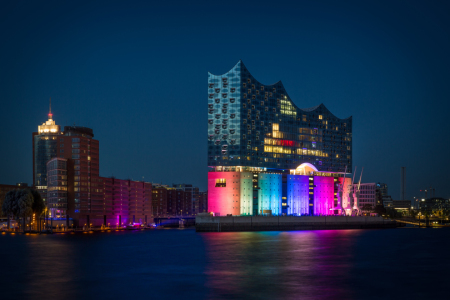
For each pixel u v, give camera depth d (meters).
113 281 103.25
